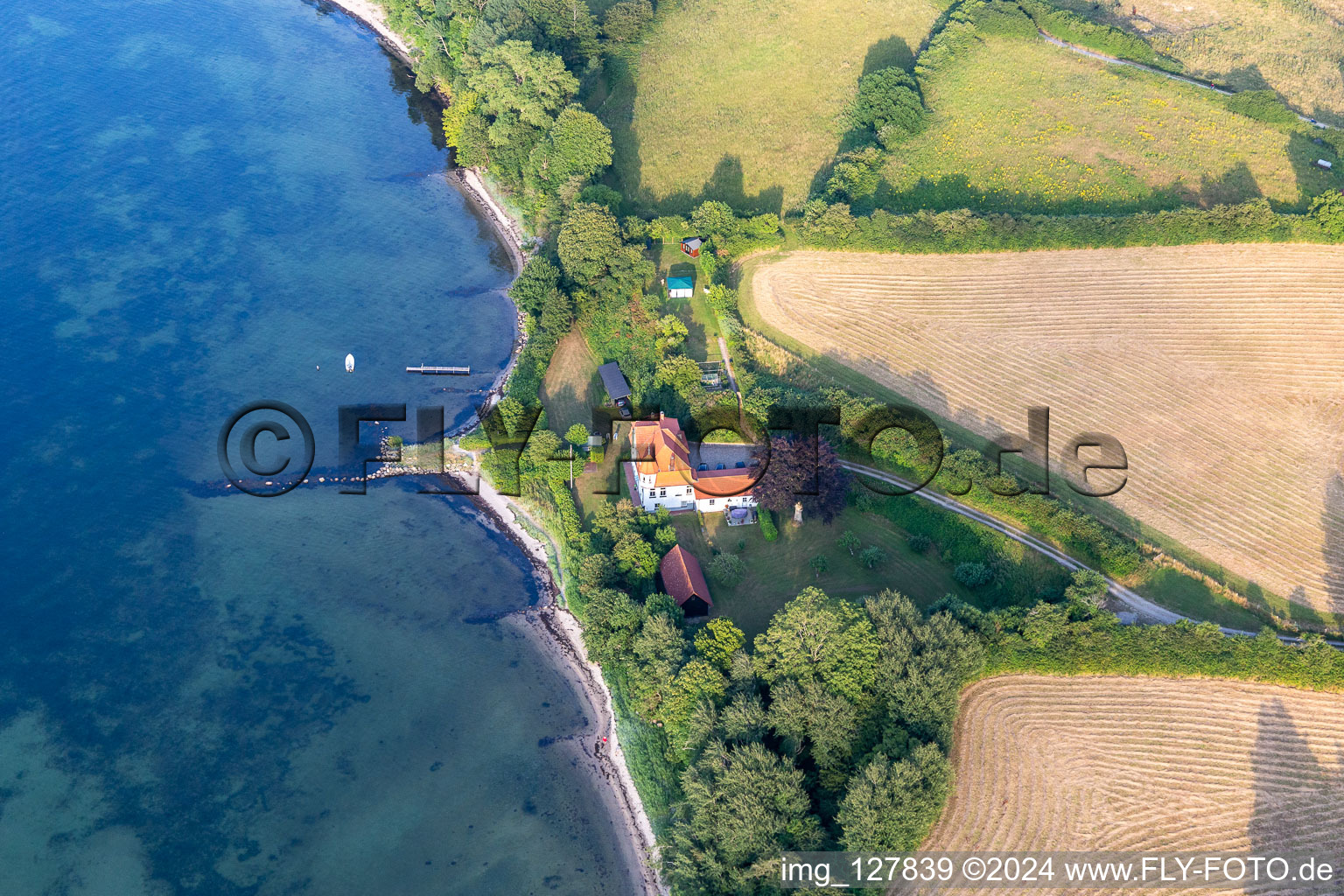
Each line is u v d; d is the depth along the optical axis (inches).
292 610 4997.5
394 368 6358.3
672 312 6289.4
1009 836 3779.5
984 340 5974.4
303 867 4008.4
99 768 4320.9
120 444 5807.1
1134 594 4655.5
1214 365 5772.6
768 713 3932.1
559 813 4222.4
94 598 5012.3
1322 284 6161.4
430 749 4436.5
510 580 5201.8
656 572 4835.1
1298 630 4468.5
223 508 5487.2
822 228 6604.3
